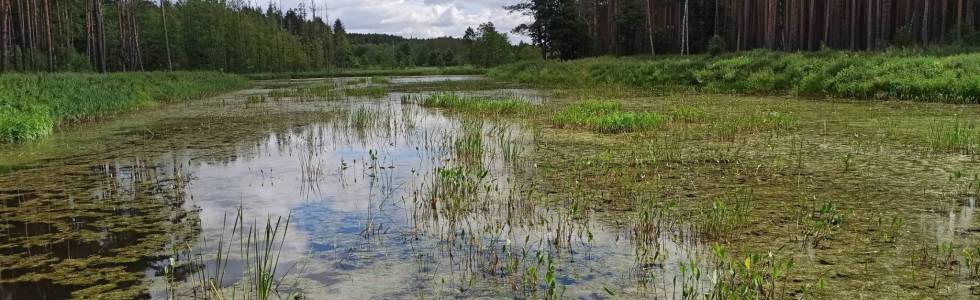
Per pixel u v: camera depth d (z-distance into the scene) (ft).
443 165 27.02
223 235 16.85
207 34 183.93
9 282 13.46
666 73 83.82
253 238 16.57
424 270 14.06
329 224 17.88
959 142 28.60
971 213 17.61
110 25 172.45
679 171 24.45
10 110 39.47
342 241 16.25
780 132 34.86
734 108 50.24
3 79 49.52
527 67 129.59
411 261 14.66
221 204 20.29
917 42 95.81
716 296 12.05
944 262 13.74
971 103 48.29
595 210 18.95
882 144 29.78
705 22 161.99
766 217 17.66
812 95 61.41
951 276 12.96
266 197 21.20
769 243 15.35
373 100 68.59
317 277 13.70
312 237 16.63
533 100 63.62
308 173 25.21
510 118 45.52
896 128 35.24
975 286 12.43
